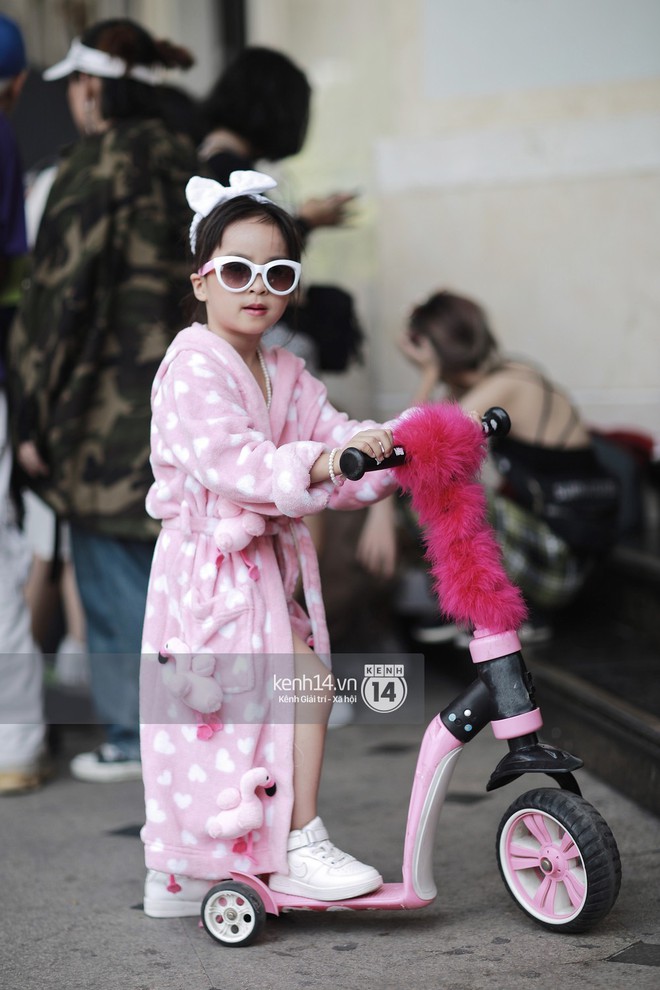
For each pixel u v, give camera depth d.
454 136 7.40
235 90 5.34
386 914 3.50
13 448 4.89
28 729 4.90
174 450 3.32
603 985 2.93
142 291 4.69
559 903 3.28
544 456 5.62
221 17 8.48
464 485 3.33
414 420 3.29
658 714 4.34
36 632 5.77
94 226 4.63
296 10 7.73
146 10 8.47
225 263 3.30
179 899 3.55
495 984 2.97
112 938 3.42
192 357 3.38
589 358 7.34
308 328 5.77
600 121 7.20
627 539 6.49
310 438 3.56
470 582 3.27
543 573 5.64
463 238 7.44
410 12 7.46
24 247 5.04
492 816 4.31
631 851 3.84
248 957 3.24
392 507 5.76
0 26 5.03
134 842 4.27
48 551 5.70
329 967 3.14
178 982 3.09
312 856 3.32
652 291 7.22
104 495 4.69
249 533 3.32
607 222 7.24
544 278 7.34
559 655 5.43
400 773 4.92
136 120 4.85
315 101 7.70
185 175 4.82
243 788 3.27
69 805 4.72
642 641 5.71
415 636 6.52
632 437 6.99
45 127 7.31
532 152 7.29
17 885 3.88
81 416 4.70
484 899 3.57
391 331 7.54
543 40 7.27
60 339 4.63
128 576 4.88
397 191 7.49
